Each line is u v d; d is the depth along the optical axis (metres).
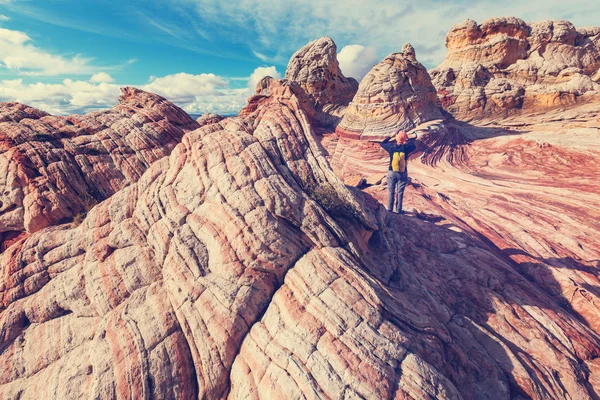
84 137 19.67
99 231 11.80
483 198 22.69
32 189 15.70
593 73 53.69
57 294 10.79
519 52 54.22
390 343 7.67
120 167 19.58
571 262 14.47
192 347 8.54
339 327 7.84
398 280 10.81
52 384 8.54
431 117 40.91
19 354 9.81
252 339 8.34
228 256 9.36
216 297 8.84
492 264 13.31
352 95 53.78
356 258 9.98
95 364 8.30
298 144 11.77
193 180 11.16
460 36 57.31
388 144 16.73
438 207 20.89
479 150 35.47
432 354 8.02
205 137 11.88
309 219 9.88
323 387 6.87
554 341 9.77
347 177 22.70
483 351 9.05
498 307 10.93
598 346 9.78
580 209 19.52
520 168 29.05
